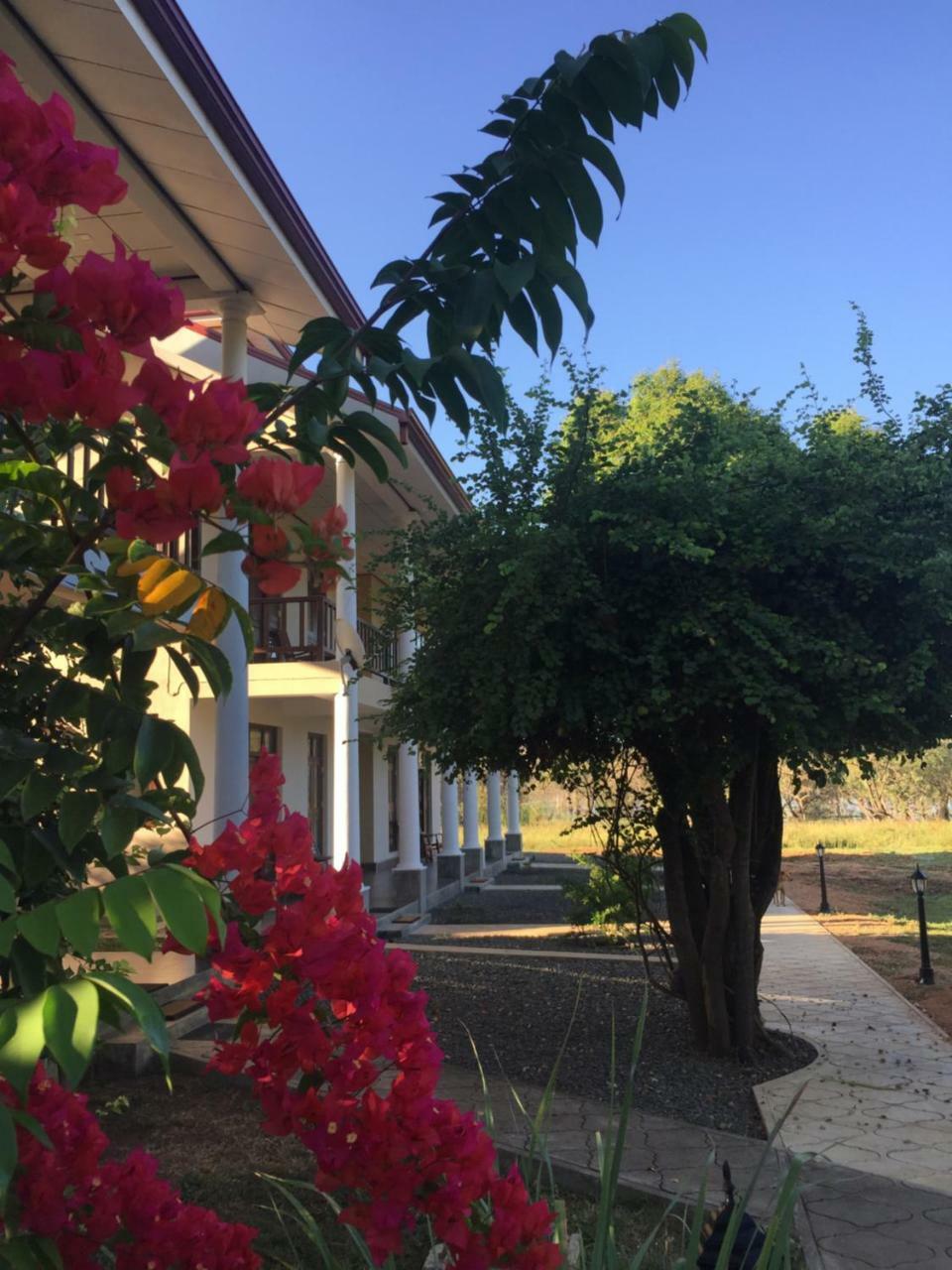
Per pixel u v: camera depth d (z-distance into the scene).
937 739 7.01
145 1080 6.12
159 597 1.34
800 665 6.22
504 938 13.02
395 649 15.07
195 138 6.20
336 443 2.03
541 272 2.02
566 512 6.71
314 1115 1.53
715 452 6.95
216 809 8.00
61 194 1.35
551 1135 5.39
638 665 6.47
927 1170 5.04
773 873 7.86
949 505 6.29
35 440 1.79
